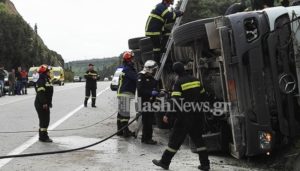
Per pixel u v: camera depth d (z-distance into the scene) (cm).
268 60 717
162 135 1067
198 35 779
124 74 1023
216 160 780
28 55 5941
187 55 911
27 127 1177
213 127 828
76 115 1470
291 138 746
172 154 706
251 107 711
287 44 716
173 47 979
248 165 745
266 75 717
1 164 739
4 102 2050
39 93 945
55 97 2364
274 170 715
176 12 952
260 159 778
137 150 873
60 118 1388
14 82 2753
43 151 859
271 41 712
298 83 713
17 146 909
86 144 940
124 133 1025
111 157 802
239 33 704
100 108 1719
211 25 743
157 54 977
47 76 958
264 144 711
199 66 812
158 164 713
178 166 733
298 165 694
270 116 719
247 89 710
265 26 716
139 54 1224
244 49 703
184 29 795
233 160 782
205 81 816
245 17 712
